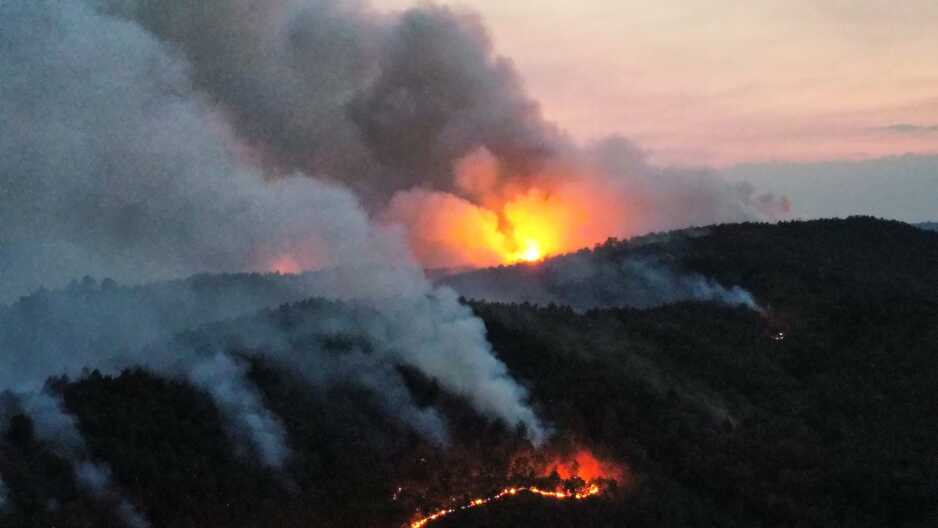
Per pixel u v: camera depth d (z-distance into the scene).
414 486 65.88
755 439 75.19
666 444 73.00
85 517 58.91
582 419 74.44
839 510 68.56
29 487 60.47
